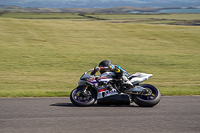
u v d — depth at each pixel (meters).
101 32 42.16
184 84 15.66
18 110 8.48
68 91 12.71
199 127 6.85
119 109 8.81
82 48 30.97
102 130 6.54
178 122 7.27
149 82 16.31
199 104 9.57
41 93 11.86
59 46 31.86
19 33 38.88
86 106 9.20
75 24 47.97
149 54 28.06
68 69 20.88
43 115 7.89
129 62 23.91
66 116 7.81
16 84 15.34
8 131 6.40
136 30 44.69
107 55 27.09
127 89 9.26
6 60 23.84
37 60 24.17
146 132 6.43
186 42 36.34
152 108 8.94
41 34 38.88
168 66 22.42
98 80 9.33
